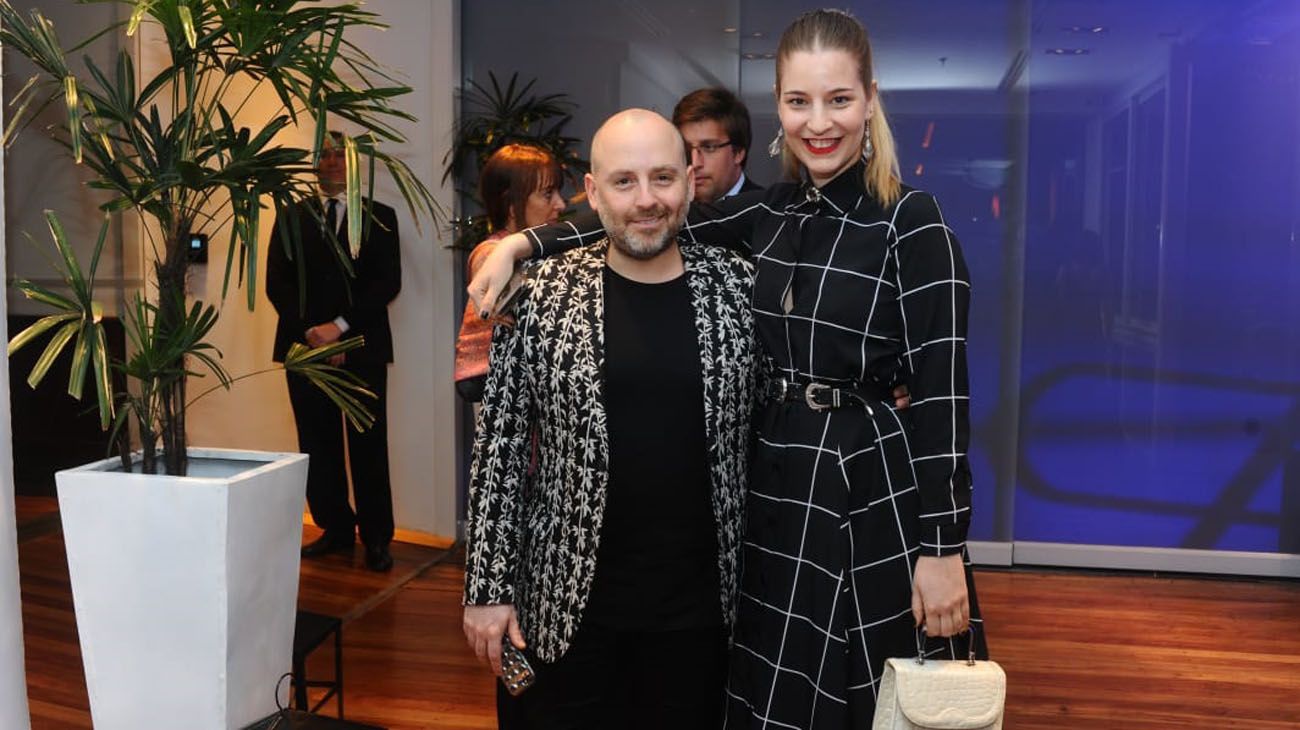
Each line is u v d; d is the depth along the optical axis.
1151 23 4.70
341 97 2.54
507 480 1.99
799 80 1.81
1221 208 4.72
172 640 2.30
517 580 2.05
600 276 1.97
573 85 5.05
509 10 5.05
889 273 1.84
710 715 2.05
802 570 1.89
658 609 1.96
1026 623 4.29
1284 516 4.81
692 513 1.95
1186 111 4.70
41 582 4.41
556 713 2.01
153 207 2.43
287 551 2.48
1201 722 3.41
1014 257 4.86
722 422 1.92
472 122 4.96
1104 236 4.81
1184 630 4.22
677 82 4.99
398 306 5.19
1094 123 4.77
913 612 1.86
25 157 4.43
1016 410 4.91
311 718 2.13
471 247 4.77
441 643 3.98
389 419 5.27
